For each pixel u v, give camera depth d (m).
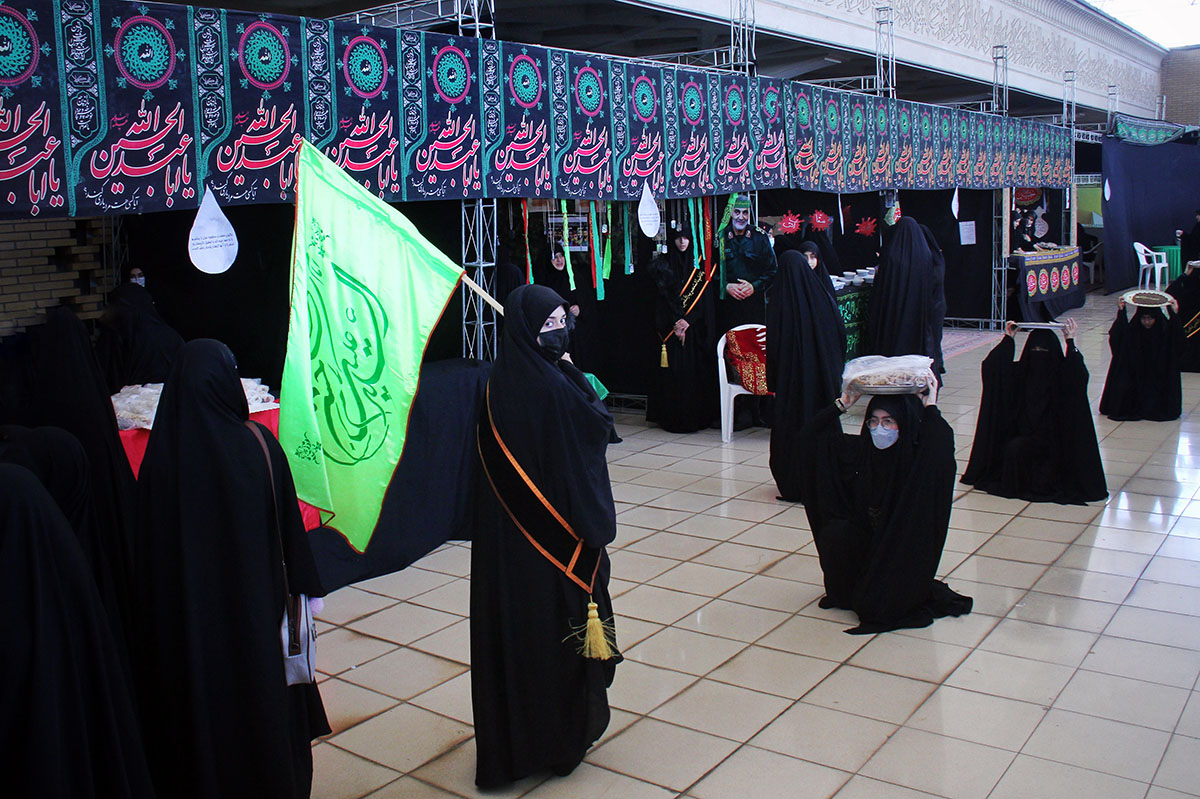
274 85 4.14
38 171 3.48
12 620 2.02
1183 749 2.95
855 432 6.84
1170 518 5.12
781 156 7.32
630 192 6.00
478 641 2.85
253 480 2.48
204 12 3.89
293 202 4.29
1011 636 3.79
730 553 4.86
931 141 9.70
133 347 5.11
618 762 3.01
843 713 3.25
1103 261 17.12
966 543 4.86
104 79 3.62
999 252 12.46
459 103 4.89
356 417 3.24
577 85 5.55
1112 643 3.69
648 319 7.93
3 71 3.37
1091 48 16.62
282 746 2.48
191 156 3.91
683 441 7.31
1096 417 7.64
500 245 7.12
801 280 5.55
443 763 3.06
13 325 5.50
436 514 5.03
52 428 2.57
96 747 2.16
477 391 5.20
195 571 2.42
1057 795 2.74
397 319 3.26
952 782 2.82
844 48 9.04
